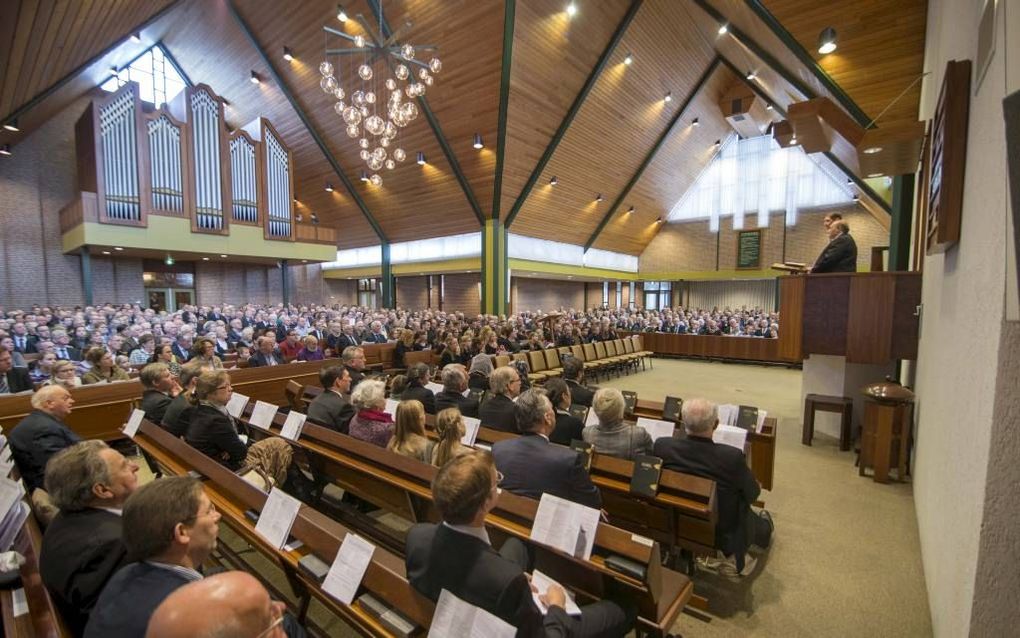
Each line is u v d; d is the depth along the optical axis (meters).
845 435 4.48
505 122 10.73
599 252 17.89
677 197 18.31
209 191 12.48
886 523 3.02
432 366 6.97
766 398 7.27
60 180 13.01
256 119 13.77
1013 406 1.14
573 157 12.90
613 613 1.40
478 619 1.00
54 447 2.62
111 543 1.35
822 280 4.26
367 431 2.80
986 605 1.22
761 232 17.27
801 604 2.21
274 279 17.58
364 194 15.05
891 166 4.23
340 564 1.43
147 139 11.43
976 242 1.58
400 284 19.72
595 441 2.55
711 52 12.11
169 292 14.80
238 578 0.72
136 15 8.56
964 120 1.87
